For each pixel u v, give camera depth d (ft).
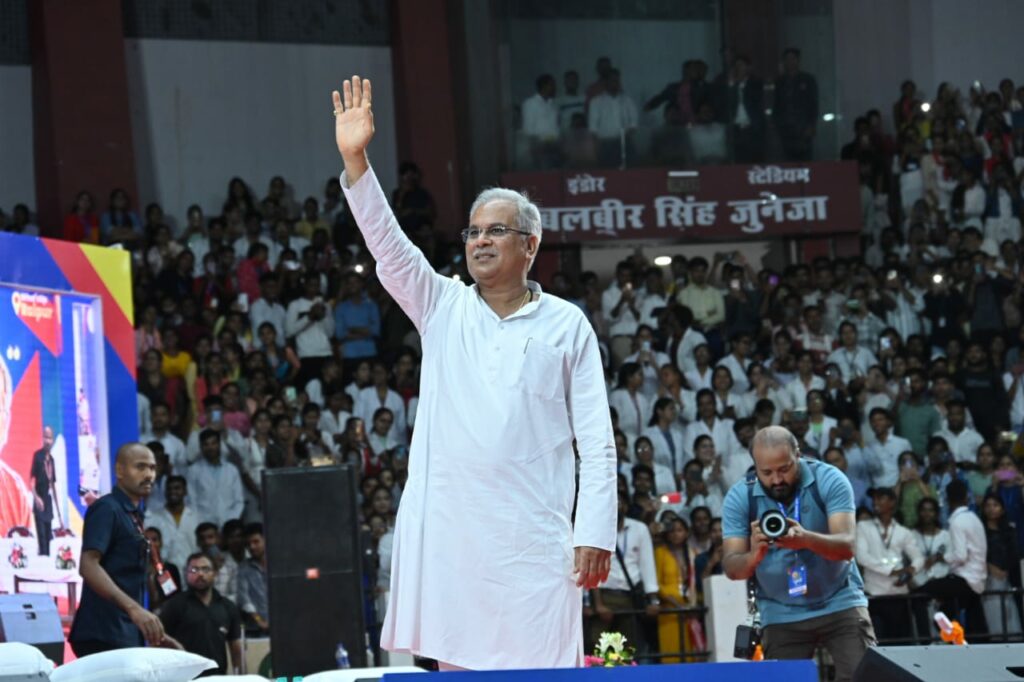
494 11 70.23
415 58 73.72
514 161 69.36
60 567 35.99
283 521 27.91
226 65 73.67
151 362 53.57
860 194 72.13
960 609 47.88
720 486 53.16
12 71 69.77
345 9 75.66
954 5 81.05
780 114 71.51
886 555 47.50
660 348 61.52
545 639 16.79
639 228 69.62
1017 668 13.33
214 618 37.83
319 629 27.71
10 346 35.32
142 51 72.38
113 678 19.97
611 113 70.08
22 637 29.04
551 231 68.95
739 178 70.74
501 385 17.03
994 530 49.01
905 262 69.56
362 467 51.85
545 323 17.40
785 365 60.75
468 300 17.58
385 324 61.57
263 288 61.16
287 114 74.38
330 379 57.88
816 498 25.29
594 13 70.38
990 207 71.61
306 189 74.28
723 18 71.31
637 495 48.57
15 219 65.62
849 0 80.53
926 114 75.46
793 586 24.80
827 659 42.60
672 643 46.14
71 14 68.64
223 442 51.13
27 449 35.47
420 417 17.46
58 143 67.87
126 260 39.27
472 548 16.81
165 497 48.60
